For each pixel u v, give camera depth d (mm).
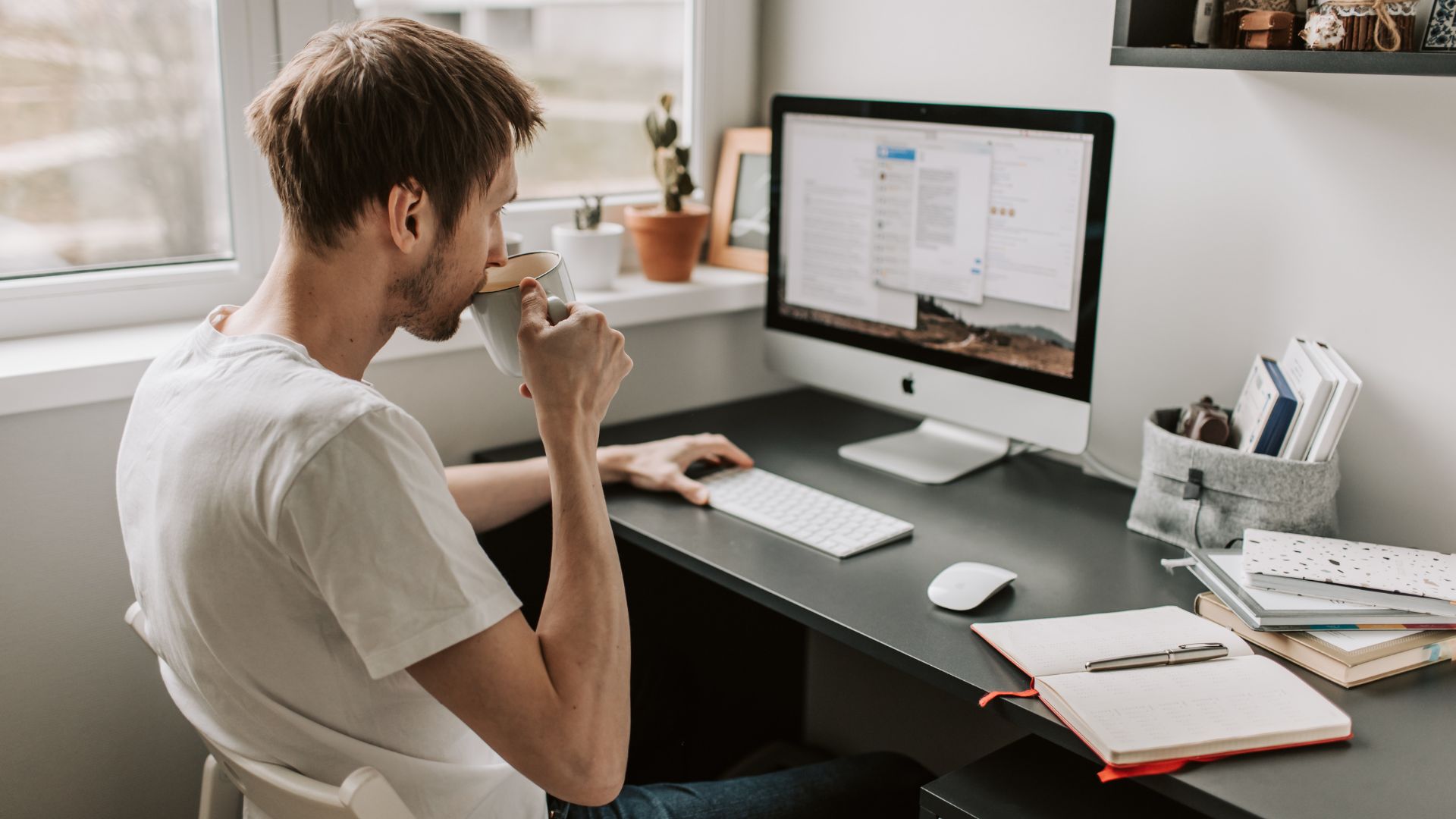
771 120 1707
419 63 919
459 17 1781
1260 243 1421
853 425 1842
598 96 1943
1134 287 1561
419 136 908
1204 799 881
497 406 1712
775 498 1476
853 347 1680
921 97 1772
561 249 1780
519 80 1004
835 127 1619
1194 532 1331
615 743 949
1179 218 1494
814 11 1916
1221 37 1357
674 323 1891
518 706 880
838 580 1259
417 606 843
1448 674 1076
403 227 930
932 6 1727
